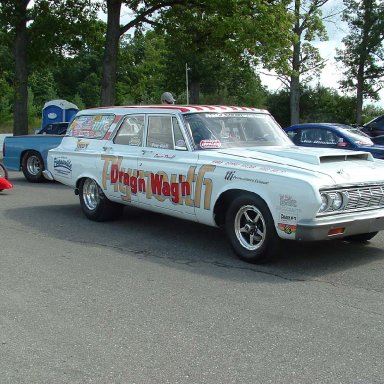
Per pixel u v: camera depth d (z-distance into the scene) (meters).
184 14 22.77
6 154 14.23
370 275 5.94
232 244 6.54
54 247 7.19
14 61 24.23
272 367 3.83
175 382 3.63
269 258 6.20
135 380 3.66
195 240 7.55
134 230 8.20
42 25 24.55
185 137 7.09
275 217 5.94
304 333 4.40
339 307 4.98
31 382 3.64
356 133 12.55
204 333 4.41
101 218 8.72
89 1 24.66
